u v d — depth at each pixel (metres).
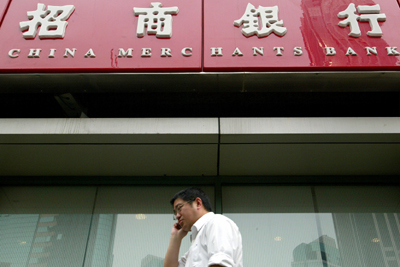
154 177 4.27
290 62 3.49
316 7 3.88
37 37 3.70
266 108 4.24
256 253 3.82
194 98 4.09
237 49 3.59
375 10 3.79
